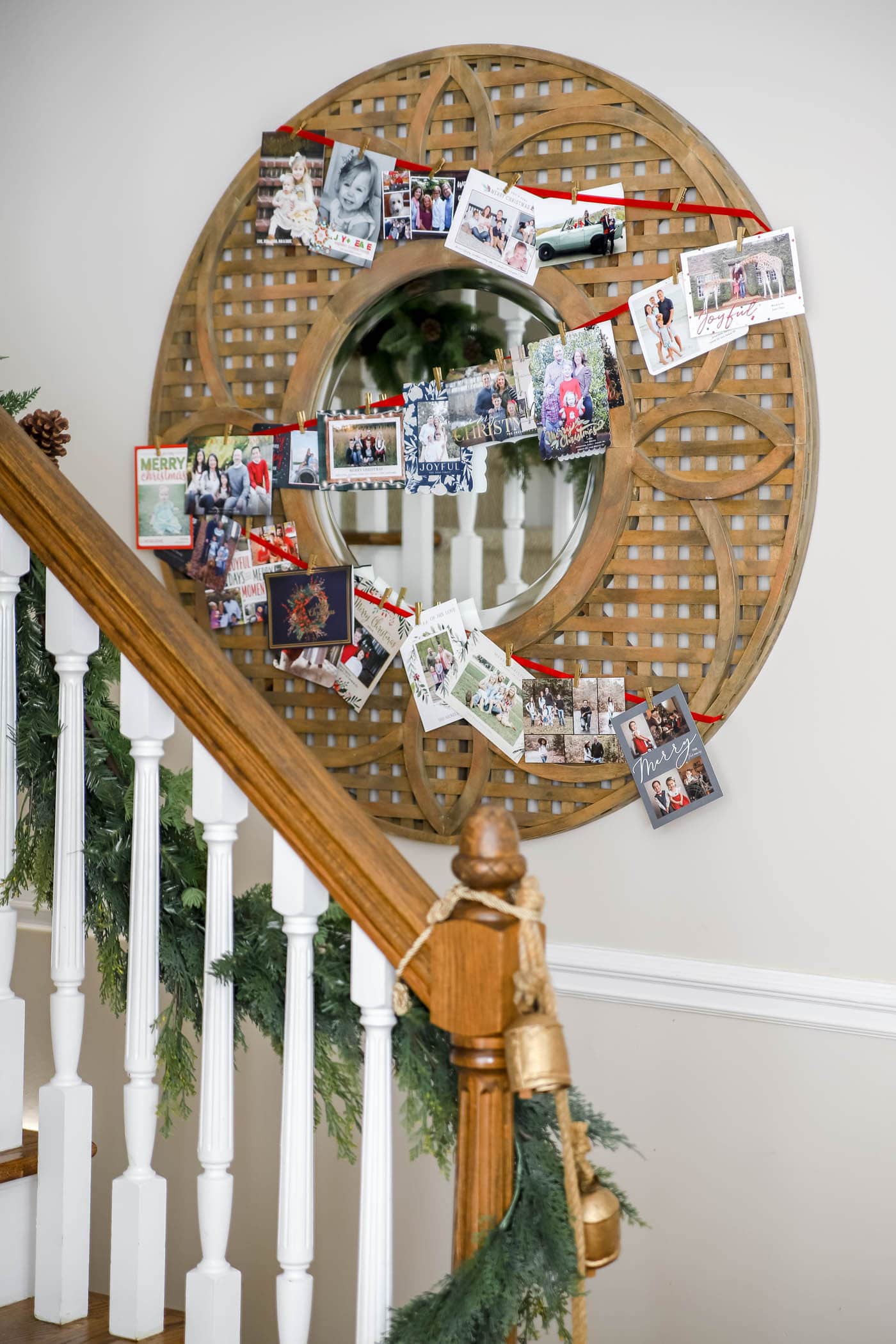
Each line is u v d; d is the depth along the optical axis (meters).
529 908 1.08
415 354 2.15
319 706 2.23
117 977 1.46
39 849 1.50
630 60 1.98
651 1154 2.01
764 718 1.94
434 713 2.12
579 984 2.05
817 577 1.90
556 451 2.01
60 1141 1.39
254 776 1.23
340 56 2.17
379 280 2.12
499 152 2.04
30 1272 1.46
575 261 2.00
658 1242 2.01
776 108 1.89
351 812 1.21
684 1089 2.00
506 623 2.06
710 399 1.91
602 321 1.96
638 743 1.98
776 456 1.88
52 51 2.41
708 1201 1.98
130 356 2.36
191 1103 2.29
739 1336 1.96
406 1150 2.16
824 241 1.87
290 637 2.19
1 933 1.49
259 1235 2.28
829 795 1.90
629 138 1.98
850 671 1.88
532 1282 1.09
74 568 1.36
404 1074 1.21
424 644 2.12
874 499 1.86
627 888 2.03
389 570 2.18
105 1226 2.38
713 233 1.91
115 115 2.36
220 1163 1.29
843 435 1.87
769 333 1.89
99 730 1.49
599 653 2.02
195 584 2.29
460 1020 1.09
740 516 1.95
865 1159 1.89
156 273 2.34
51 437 1.53
